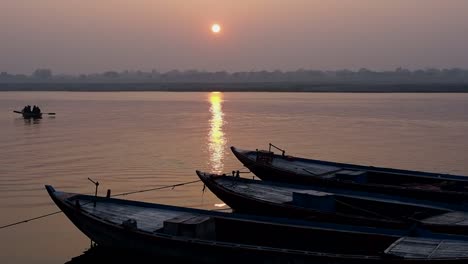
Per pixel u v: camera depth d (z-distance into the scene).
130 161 39.06
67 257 19.75
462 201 23.09
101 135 55.97
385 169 28.11
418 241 16.30
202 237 18.33
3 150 44.62
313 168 28.72
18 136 54.97
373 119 77.50
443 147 47.28
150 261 18.67
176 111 96.12
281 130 61.59
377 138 53.94
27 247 20.80
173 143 49.47
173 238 17.75
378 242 17.70
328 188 24.39
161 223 19.28
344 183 25.31
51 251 20.36
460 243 16.06
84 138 53.28
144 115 85.88
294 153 43.56
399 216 22.19
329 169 28.56
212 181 24.00
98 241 19.39
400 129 63.12
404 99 145.75
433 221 19.98
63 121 73.50
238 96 178.50
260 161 28.14
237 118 79.81
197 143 49.50
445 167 37.47
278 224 19.00
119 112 93.19
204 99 151.75
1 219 24.30
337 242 18.27
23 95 186.38
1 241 21.48
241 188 24.31
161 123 70.69
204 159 40.22
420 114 87.12
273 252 16.73
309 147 47.12
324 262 16.23
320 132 59.50
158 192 29.52
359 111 95.31
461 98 150.50
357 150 45.34
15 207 26.19
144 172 34.91
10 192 29.09
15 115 84.19
